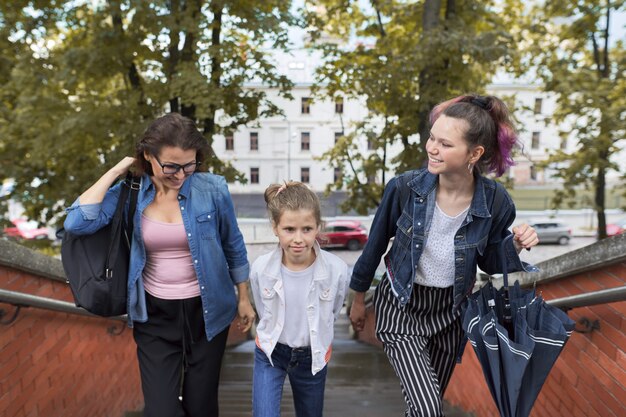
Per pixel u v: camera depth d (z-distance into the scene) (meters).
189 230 2.08
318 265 2.16
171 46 8.45
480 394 3.78
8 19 8.33
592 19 9.31
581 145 9.52
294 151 38.53
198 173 2.16
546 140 35.91
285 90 8.92
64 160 9.64
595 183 9.84
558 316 1.67
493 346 1.62
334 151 11.91
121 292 2.06
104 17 8.23
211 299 2.17
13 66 9.16
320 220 2.07
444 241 1.97
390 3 9.44
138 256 2.07
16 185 9.58
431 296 2.07
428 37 7.66
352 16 10.48
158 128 1.85
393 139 10.27
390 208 2.05
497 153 1.86
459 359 2.25
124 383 4.39
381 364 5.95
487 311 1.79
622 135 8.97
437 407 1.89
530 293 1.76
